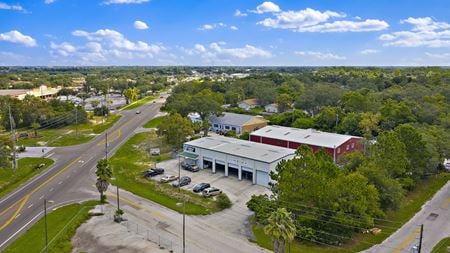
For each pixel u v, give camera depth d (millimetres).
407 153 60781
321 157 50625
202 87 177625
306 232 43000
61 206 53688
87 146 92750
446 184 65375
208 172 71188
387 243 43250
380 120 98562
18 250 40250
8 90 177000
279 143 82938
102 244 42281
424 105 104750
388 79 199000
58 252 39594
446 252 41062
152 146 91750
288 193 44188
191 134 87188
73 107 130375
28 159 79562
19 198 57281
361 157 58469
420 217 51062
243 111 143625
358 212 42281
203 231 46062
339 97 134375
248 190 61312
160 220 49312
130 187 62312
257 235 45031
